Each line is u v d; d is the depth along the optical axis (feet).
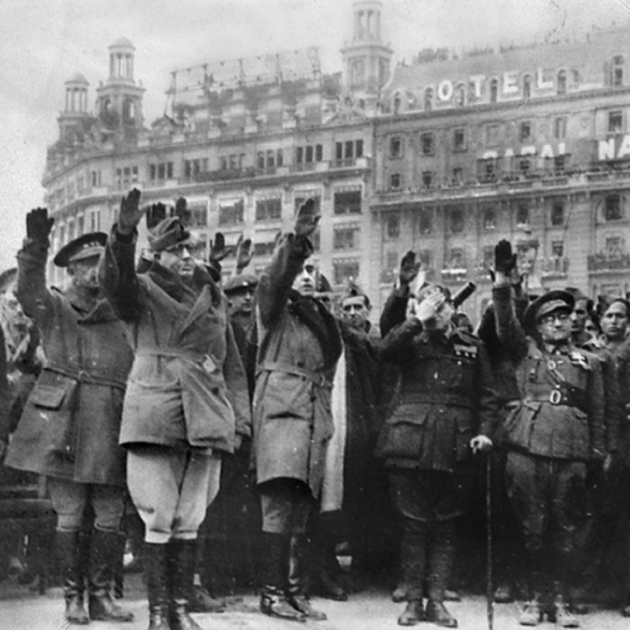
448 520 41.81
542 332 44.27
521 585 43.75
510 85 50.85
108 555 39.58
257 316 42.09
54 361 40.22
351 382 43.21
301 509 40.86
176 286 39.17
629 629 42.27
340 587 42.80
